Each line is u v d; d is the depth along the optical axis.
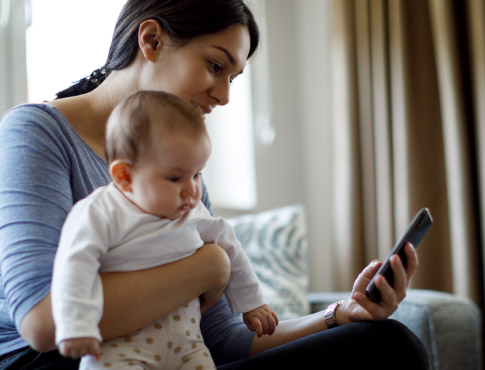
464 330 1.92
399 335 1.03
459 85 2.58
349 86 2.87
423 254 2.65
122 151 0.99
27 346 1.06
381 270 1.06
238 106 3.06
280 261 2.23
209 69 1.28
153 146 0.97
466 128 2.57
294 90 3.29
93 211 0.95
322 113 3.22
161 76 1.27
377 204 2.83
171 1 1.27
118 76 1.32
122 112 1.01
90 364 0.96
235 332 1.33
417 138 2.69
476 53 2.53
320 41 3.22
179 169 0.98
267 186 3.13
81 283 0.88
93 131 1.28
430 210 2.66
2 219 1.00
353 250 2.84
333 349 1.05
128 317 0.95
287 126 3.25
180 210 1.00
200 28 1.25
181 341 1.03
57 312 0.85
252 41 1.39
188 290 1.01
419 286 2.64
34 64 2.25
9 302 0.94
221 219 1.12
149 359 0.99
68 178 1.12
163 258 1.01
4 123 1.14
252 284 1.17
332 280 3.03
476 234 2.56
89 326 0.85
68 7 2.34
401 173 2.73
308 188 3.31
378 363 1.03
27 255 0.95
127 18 1.31
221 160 2.99
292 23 3.31
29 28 2.24
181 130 0.98
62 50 2.32
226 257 1.07
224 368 1.14
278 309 2.12
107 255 0.97
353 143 2.86
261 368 1.10
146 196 0.98
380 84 2.80
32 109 1.16
